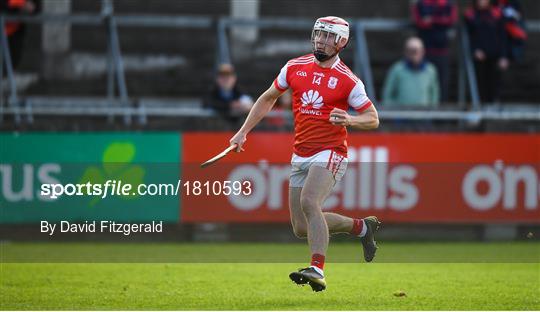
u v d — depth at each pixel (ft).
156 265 127.54
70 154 154.71
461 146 160.66
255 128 157.28
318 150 92.79
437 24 185.98
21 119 165.58
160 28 218.38
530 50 223.51
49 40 208.03
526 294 101.76
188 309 89.30
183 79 212.84
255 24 191.72
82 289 103.60
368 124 92.12
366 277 116.88
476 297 99.19
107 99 183.83
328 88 92.58
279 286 107.34
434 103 181.06
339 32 91.81
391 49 219.82
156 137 156.15
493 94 191.01
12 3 183.21
